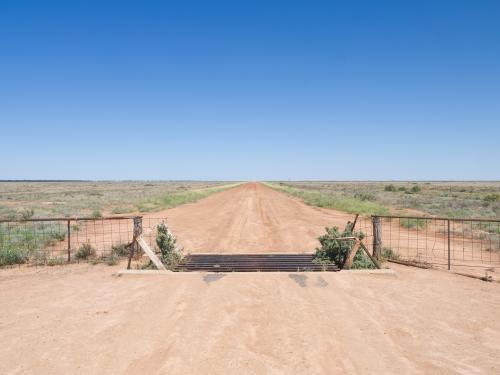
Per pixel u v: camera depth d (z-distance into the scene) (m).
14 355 5.25
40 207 37.16
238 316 6.61
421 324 6.36
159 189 94.19
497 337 5.89
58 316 6.72
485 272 10.06
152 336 5.82
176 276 9.27
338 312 6.84
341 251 10.59
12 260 11.27
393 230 19.28
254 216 25.83
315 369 4.83
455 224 21.69
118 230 19.52
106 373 4.75
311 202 38.06
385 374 4.73
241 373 4.73
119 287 8.50
